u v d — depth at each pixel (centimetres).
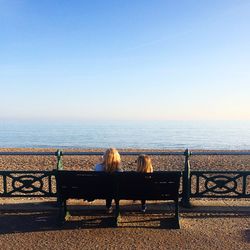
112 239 483
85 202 641
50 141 9806
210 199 721
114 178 532
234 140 11356
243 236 494
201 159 1719
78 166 1417
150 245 464
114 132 19562
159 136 14450
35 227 528
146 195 539
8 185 892
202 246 461
